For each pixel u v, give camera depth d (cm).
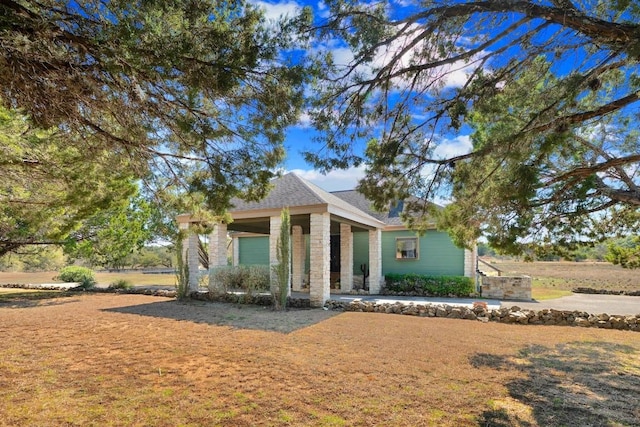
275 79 360
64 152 571
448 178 522
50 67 305
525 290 1392
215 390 454
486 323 909
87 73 321
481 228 563
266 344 672
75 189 642
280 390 454
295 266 1697
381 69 392
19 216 826
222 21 322
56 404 411
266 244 1995
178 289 1322
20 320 921
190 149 470
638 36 277
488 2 306
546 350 647
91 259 1670
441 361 574
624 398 435
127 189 753
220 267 1291
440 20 339
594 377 508
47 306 1175
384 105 445
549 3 297
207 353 613
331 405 410
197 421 372
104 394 441
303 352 619
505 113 468
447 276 1516
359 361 570
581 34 328
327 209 1149
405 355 604
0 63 281
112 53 288
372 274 1541
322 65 374
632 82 369
